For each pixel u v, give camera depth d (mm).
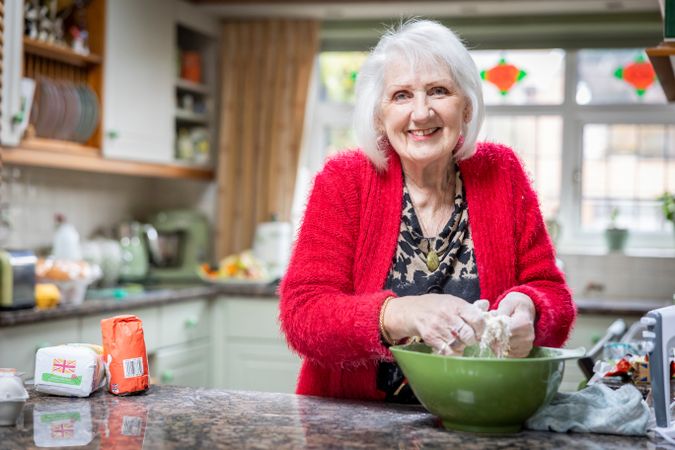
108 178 4086
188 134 4242
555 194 4227
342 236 1485
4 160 2945
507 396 1093
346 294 1419
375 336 1275
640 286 3955
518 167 1557
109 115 3443
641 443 1092
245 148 4277
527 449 1052
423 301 1250
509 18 4039
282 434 1112
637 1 3734
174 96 4004
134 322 1396
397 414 1257
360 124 1497
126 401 1324
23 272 2689
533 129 4250
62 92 3162
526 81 4230
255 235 4223
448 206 1532
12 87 2799
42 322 2701
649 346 1161
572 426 1149
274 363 3730
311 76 4203
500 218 1506
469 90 1452
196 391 1421
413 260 1504
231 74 4285
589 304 3477
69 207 3803
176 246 4164
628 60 4129
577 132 4199
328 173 1525
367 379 1464
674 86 2035
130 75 3574
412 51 1421
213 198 4398
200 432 1121
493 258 1496
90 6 3414
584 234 4184
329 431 1134
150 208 4473
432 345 1216
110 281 3686
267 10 4113
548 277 1500
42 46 3039
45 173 3633
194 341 3648
